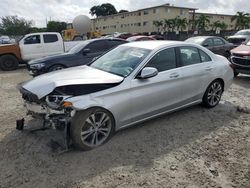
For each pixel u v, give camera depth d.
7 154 4.06
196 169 3.72
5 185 3.37
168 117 5.55
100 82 4.18
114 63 4.98
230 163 3.89
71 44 15.09
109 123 4.30
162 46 5.08
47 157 3.97
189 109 6.06
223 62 6.23
